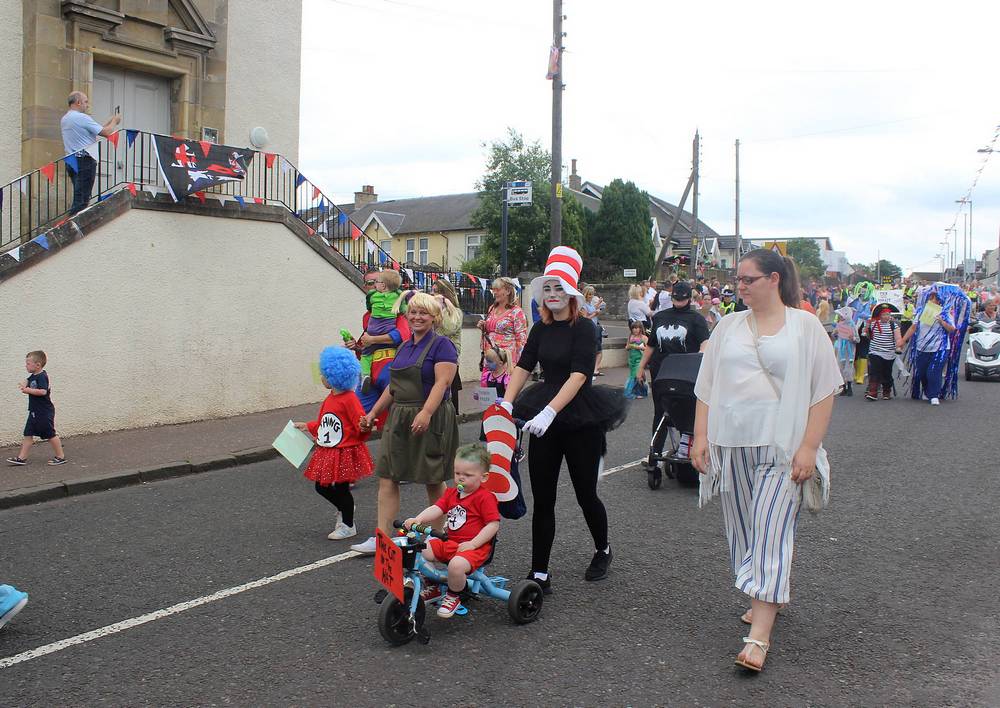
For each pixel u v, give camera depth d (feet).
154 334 32.37
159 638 14.01
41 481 23.99
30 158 35.04
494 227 112.98
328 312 38.86
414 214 158.20
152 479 25.55
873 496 23.24
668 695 11.98
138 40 38.86
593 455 15.69
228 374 35.06
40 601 15.70
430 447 16.84
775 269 12.92
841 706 11.66
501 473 14.67
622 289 100.99
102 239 30.53
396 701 11.83
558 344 15.33
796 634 14.10
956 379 43.78
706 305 46.34
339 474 18.75
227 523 20.90
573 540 19.29
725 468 13.16
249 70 44.27
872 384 44.34
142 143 32.55
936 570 17.26
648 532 19.94
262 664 13.03
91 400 30.63
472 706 11.68
